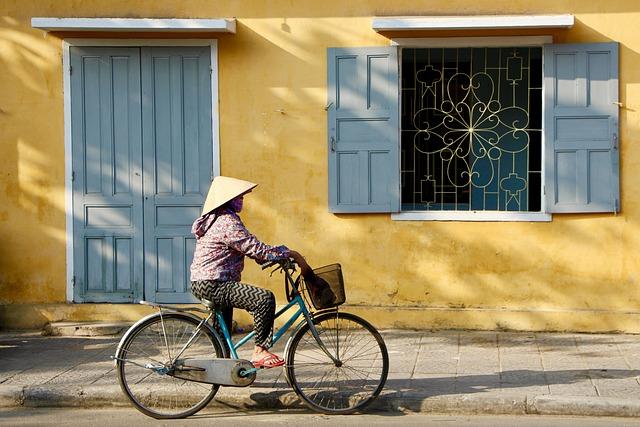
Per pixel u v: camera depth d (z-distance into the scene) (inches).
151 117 431.2
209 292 308.0
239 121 427.2
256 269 430.3
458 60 421.1
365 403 315.3
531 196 419.8
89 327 424.5
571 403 309.9
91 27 415.5
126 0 427.5
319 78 422.9
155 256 434.3
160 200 432.5
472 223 417.4
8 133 436.1
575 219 412.2
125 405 328.5
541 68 416.5
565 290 413.7
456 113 422.0
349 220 424.5
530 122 418.6
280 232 427.8
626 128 407.5
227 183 310.0
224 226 306.8
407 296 422.6
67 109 433.7
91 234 435.8
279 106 424.8
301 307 314.0
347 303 425.1
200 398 318.3
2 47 434.3
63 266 436.8
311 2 421.7
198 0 425.7
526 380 337.4
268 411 321.7
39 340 416.8
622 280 409.7
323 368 315.0
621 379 336.8
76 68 432.5
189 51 428.8
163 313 310.7
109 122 433.4
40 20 416.8
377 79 420.2
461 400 315.3
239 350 383.2
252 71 425.7
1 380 345.7
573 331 411.2
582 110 408.8
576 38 408.5
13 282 437.4
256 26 424.5
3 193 436.5
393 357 373.7
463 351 382.0
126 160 433.4
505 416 312.0
